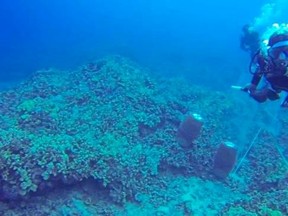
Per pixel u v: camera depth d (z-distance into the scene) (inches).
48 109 350.9
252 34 472.7
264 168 344.8
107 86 407.2
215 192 314.5
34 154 250.8
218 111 437.1
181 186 313.7
